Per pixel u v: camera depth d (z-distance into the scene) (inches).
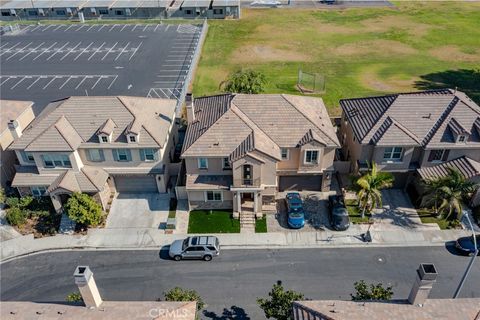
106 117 1533.0
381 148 1475.1
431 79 2544.3
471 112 1488.7
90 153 1513.3
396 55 2933.1
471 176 1413.6
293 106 1535.4
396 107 1528.1
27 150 1441.9
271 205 1534.2
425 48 3046.3
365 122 1560.0
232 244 1400.1
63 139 1459.2
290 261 1333.7
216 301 1209.4
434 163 1501.0
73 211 1396.4
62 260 1363.2
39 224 1496.1
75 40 3312.0
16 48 3149.6
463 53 2940.5
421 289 816.3
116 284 1272.1
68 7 3870.6
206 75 2655.0
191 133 1537.9
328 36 3348.9
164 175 1561.3
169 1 3993.6
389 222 1461.6
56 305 889.5
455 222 1446.9
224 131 1465.3
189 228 1465.3
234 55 2992.1
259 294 1227.9
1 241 1435.8
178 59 2901.1
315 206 1541.6
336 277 1273.4
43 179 1504.7
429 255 1339.8
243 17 3895.2
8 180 1637.6
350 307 840.9
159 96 2370.8
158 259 1355.8
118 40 3299.7
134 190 1624.0
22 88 2486.5
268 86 2471.7
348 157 1701.5
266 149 1405.0
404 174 1561.3
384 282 1253.1
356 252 1359.5
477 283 1237.7
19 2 4040.4
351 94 2364.7
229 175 1501.0
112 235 1445.6
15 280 1298.0
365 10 4037.9
